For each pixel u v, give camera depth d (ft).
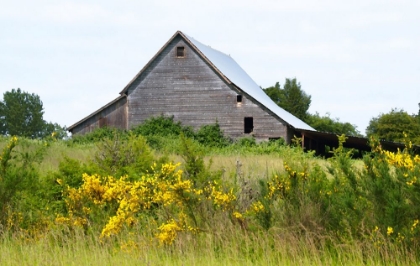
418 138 297.53
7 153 65.98
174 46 225.97
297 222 54.70
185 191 57.57
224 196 58.03
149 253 53.47
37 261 50.96
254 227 56.08
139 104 225.35
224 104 222.89
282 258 51.49
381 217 52.54
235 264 50.78
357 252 50.78
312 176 59.21
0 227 59.98
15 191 62.69
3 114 489.67
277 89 474.49
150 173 72.28
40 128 493.36
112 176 66.23
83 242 56.18
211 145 215.51
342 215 54.08
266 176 64.59
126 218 58.49
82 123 223.92
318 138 229.45
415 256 50.47
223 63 247.70
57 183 65.92
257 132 219.61
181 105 224.74
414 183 51.72
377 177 54.29
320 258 52.37
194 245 54.80
